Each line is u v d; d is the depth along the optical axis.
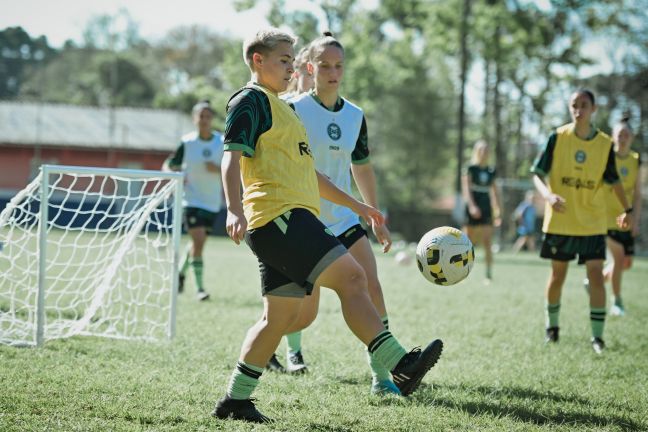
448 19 31.16
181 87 67.12
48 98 63.12
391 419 3.75
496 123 34.41
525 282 12.73
